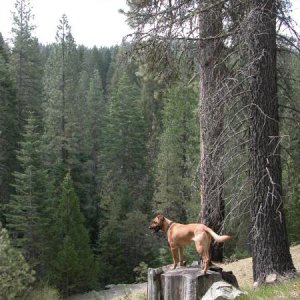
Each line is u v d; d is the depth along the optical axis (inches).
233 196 360.5
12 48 1728.6
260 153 347.9
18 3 1733.5
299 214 753.6
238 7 374.9
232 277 297.4
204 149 409.7
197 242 278.1
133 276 1432.1
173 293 279.1
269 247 342.0
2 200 1369.3
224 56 400.5
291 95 383.9
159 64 437.7
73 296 1073.5
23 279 738.8
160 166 1496.1
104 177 1813.5
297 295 267.7
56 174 1568.7
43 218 1173.1
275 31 357.1
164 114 1617.9
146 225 1536.7
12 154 1419.8
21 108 1667.1
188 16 388.2
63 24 1895.9
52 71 2004.2
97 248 1551.4
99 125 2336.4
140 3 436.1
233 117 358.0
